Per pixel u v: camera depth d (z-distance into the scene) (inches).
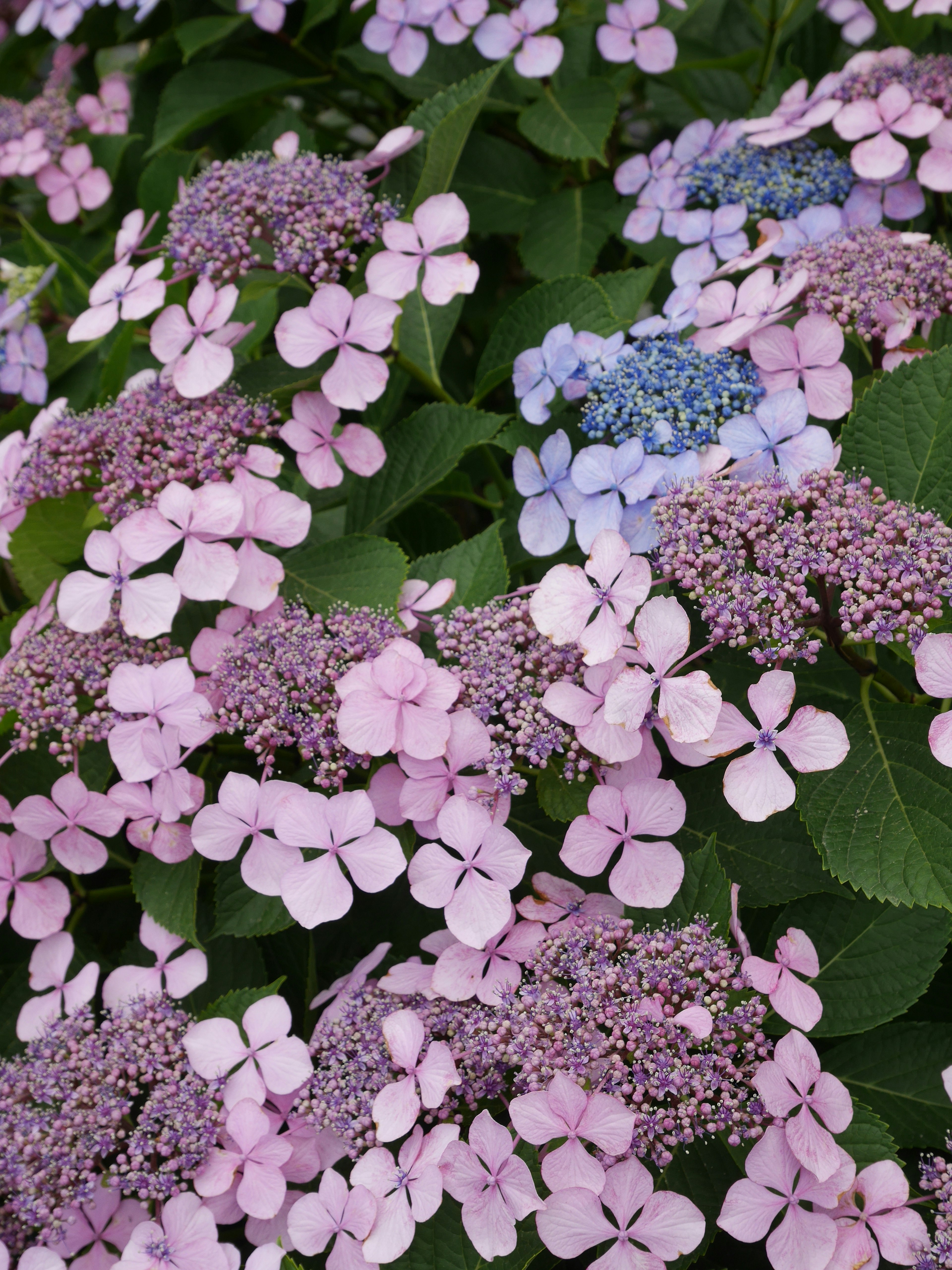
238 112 42.9
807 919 30.7
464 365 40.3
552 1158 28.0
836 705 31.2
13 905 32.7
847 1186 28.4
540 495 31.7
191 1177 30.1
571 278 34.8
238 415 32.6
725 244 34.8
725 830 31.0
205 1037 30.6
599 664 29.3
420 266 32.6
